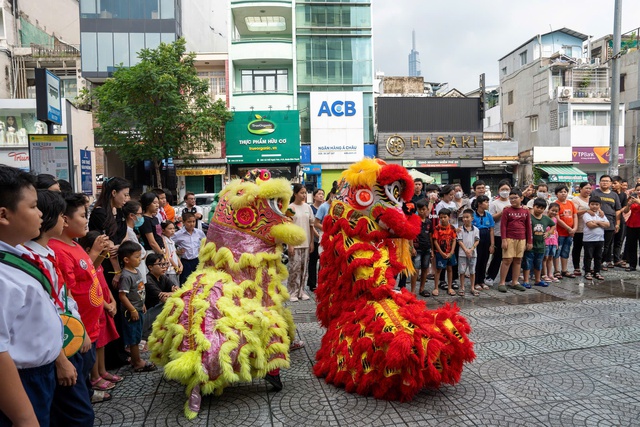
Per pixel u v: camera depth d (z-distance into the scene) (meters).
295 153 23.88
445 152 25.20
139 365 4.47
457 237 7.12
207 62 24.73
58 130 20.72
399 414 3.46
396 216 3.93
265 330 3.64
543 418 3.36
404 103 24.92
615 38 13.22
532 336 5.08
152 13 25.31
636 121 26.58
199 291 3.68
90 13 24.95
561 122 27.22
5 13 25.14
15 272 1.97
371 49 24.92
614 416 3.37
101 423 3.42
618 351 4.60
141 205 5.48
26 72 25.72
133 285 4.40
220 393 3.62
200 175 24.17
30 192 2.02
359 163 4.15
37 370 2.10
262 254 3.93
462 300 6.86
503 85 33.44
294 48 24.42
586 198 8.52
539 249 7.56
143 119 19.86
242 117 23.75
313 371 4.27
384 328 3.62
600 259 8.21
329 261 4.31
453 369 3.66
